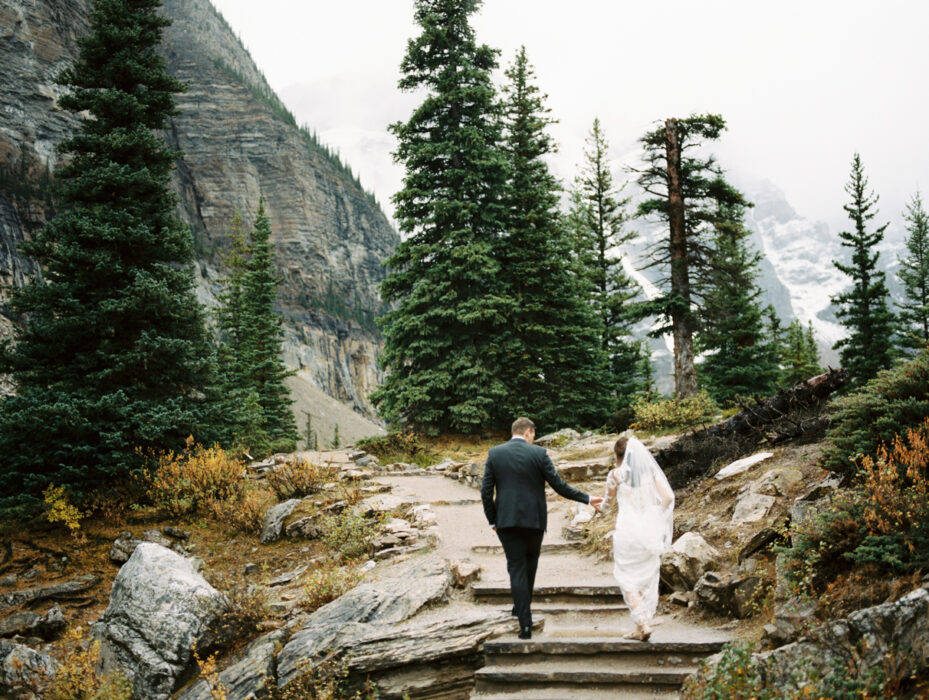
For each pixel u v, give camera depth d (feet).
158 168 53.16
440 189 79.20
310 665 21.18
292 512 40.65
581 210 106.73
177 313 49.03
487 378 72.02
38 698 27.61
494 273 74.23
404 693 20.16
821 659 15.25
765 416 38.42
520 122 86.33
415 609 23.95
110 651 25.61
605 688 18.63
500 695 18.93
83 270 47.14
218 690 21.79
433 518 36.78
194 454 47.70
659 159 77.36
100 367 46.85
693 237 77.77
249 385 117.91
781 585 19.56
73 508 40.24
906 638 14.38
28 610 33.60
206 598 26.02
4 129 383.24
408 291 80.07
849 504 19.57
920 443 19.67
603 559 28.76
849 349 104.63
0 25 396.57
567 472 45.55
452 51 79.15
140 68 52.39
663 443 47.01
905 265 142.31
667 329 76.38
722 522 27.12
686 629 21.03
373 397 75.66
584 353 78.74
